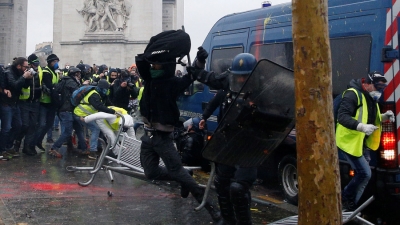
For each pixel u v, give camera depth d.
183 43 6.32
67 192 9.09
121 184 9.94
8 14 56.09
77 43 35.47
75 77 13.09
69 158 12.91
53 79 13.23
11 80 12.08
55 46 36.44
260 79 5.61
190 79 6.45
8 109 12.32
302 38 3.89
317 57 3.88
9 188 9.30
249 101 5.67
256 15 9.98
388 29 7.34
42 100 13.23
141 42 35.50
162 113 6.48
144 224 7.27
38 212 7.71
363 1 7.75
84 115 12.38
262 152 5.89
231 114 5.69
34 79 12.88
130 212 7.88
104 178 10.45
